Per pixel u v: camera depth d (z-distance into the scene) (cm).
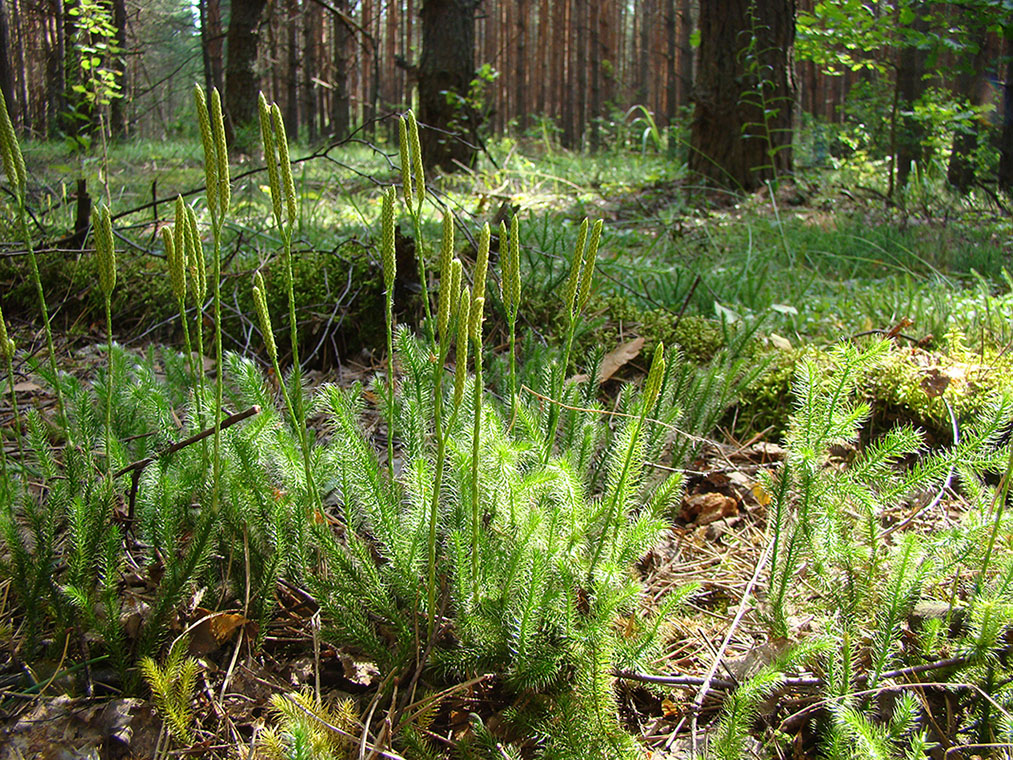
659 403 236
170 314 393
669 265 506
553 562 169
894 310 391
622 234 577
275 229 489
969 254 537
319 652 179
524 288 391
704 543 240
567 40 2822
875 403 305
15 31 1403
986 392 291
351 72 2292
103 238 163
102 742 147
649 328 366
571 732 145
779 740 159
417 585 169
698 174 906
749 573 221
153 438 224
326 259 406
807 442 189
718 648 189
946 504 248
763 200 792
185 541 195
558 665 160
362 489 182
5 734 144
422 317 374
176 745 152
